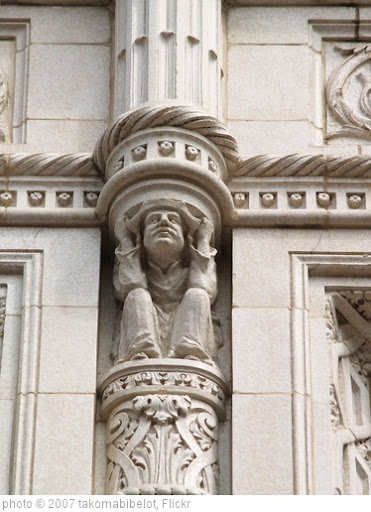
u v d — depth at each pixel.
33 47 12.45
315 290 11.61
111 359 11.38
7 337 11.43
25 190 11.84
